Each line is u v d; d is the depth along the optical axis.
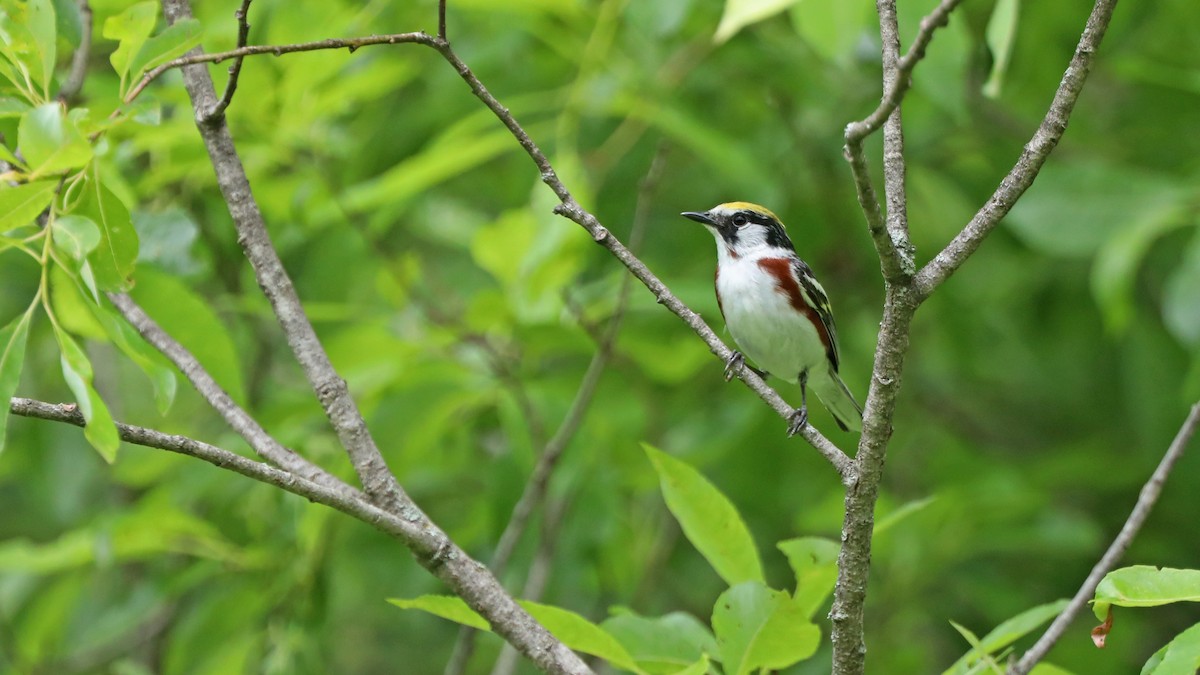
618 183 14.84
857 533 6.01
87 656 14.04
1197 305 10.71
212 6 11.59
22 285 13.73
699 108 14.41
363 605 15.60
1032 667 6.70
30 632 12.08
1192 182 11.79
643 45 13.72
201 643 11.50
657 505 14.22
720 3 13.36
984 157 14.91
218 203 13.58
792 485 14.38
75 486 12.83
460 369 11.69
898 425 15.66
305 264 14.45
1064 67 14.02
